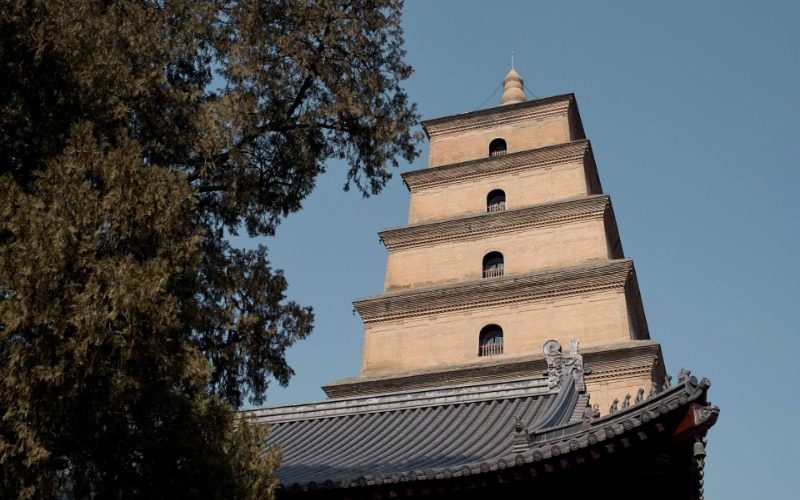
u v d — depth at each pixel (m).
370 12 17.83
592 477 12.29
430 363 35.88
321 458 18.91
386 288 39.06
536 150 40.31
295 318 15.91
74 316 10.28
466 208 40.72
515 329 35.53
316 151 17.77
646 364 32.19
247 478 11.37
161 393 10.90
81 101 12.52
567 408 18.30
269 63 16.88
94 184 11.55
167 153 15.31
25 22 12.00
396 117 18.28
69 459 10.70
